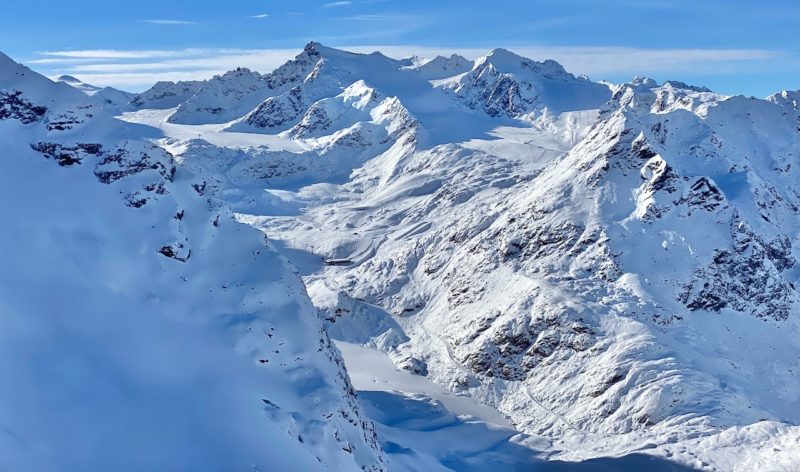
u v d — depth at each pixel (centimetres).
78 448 5400
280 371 6825
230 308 7081
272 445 5969
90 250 6788
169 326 6644
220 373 6412
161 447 5584
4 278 6238
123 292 6706
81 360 5972
